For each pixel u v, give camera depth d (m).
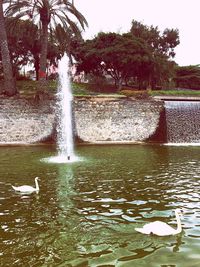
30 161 21.66
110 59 53.25
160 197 13.08
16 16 35.22
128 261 7.70
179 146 31.28
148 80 58.06
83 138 33.69
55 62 60.06
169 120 34.91
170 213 11.12
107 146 30.73
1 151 26.86
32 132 33.06
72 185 15.05
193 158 23.08
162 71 57.81
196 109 35.50
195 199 12.77
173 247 8.42
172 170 18.55
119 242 8.76
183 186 14.84
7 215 10.98
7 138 32.66
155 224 9.45
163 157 23.56
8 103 32.56
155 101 34.88
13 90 33.34
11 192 13.92
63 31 37.84
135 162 21.30
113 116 34.12
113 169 18.84
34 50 54.62
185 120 35.16
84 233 9.38
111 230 9.59
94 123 33.88
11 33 38.12
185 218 10.59
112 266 7.46
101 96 34.28
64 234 9.33
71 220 10.47
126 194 13.54
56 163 20.86
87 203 12.31
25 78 58.88
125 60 51.62
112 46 54.34
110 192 13.86
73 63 61.81
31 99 33.06
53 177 16.75
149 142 34.16
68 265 7.52
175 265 7.49
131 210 11.46
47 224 10.12
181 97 40.56
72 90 47.22
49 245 8.59
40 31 37.41
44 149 28.36
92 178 16.50
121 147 30.06
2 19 33.22
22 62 60.19
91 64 57.38
